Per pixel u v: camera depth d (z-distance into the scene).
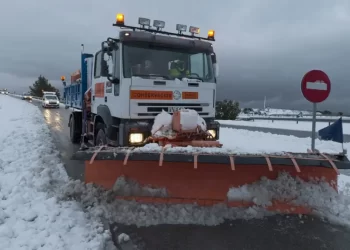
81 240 3.69
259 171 4.73
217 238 3.97
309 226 4.27
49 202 4.67
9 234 3.69
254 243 3.86
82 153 4.23
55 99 35.97
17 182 5.60
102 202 4.62
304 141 13.01
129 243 3.83
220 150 4.29
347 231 4.16
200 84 6.52
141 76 6.04
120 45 5.96
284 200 4.62
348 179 6.67
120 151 4.19
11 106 35.38
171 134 5.31
